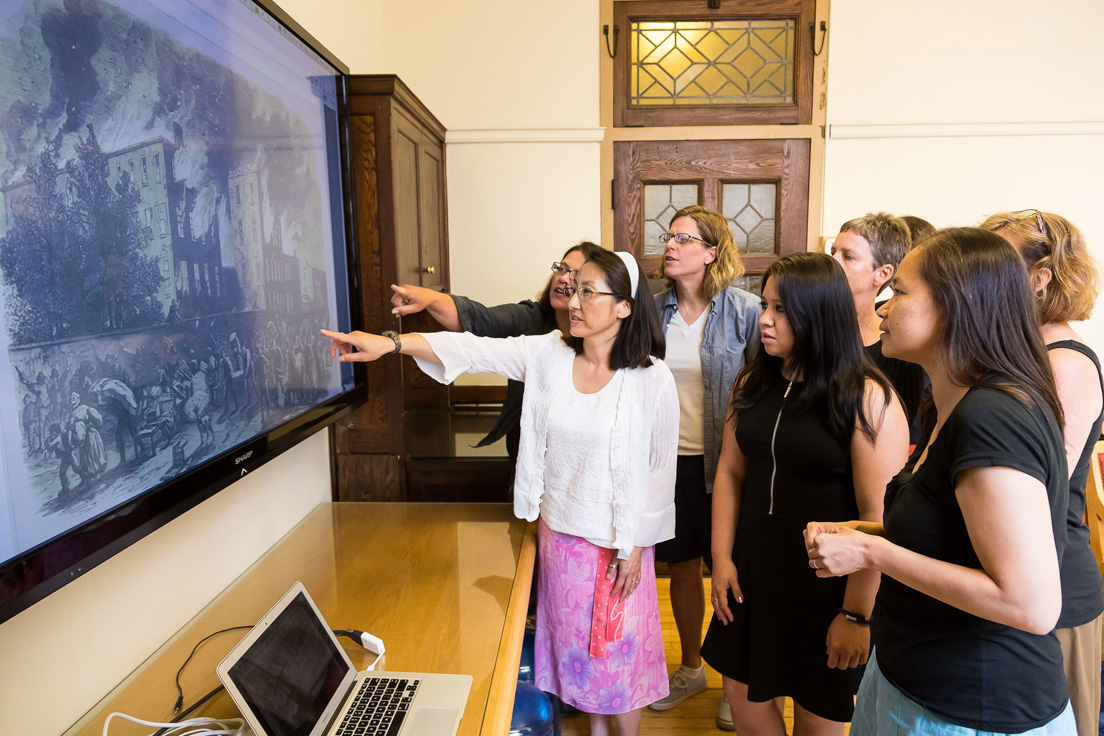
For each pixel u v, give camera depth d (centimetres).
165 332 111
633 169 328
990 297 98
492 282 330
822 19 318
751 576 158
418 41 319
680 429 215
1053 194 321
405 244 224
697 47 326
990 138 320
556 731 192
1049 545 88
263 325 144
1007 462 88
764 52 326
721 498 173
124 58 100
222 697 113
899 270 109
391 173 206
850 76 321
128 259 102
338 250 187
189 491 117
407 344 157
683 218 210
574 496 159
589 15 318
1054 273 136
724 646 166
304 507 198
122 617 119
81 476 93
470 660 125
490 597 149
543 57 320
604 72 321
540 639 173
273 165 148
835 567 105
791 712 223
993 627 96
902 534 105
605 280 153
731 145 327
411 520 196
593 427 157
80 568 93
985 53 316
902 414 145
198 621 139
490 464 221
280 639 103
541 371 166
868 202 327
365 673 118
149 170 107
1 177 80
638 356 159
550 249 329
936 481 100
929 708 101
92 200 95
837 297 143
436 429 270
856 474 145
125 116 101
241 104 134
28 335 85
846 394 142
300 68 161
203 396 122
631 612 164
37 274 86
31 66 84
